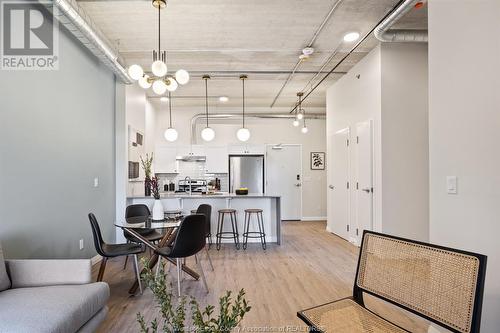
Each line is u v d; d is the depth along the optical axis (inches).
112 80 181.6
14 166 96.5
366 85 174.9
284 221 306.2
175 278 132.7
